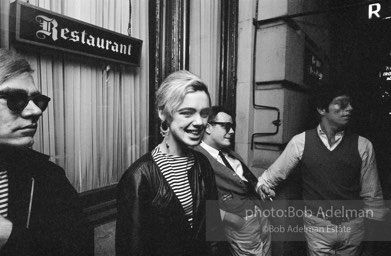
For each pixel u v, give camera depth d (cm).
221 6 229
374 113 292
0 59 69
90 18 135
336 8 207
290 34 230
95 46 127
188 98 101
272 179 201
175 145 110
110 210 144
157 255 101
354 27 315
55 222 81
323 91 176
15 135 71
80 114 135
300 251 223
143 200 99
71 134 131
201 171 118
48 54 120
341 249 181
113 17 147
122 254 95
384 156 267
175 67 179
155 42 170
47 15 107
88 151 140
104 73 146
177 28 178
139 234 95
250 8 232
